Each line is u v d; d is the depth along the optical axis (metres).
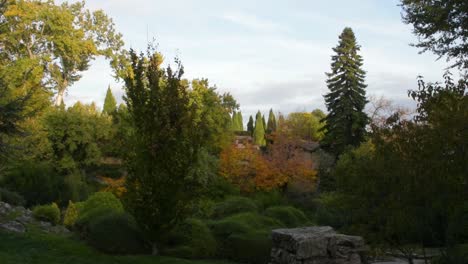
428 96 8.64
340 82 36.41
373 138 9.82
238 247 12.85
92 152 32.25
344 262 11.40
